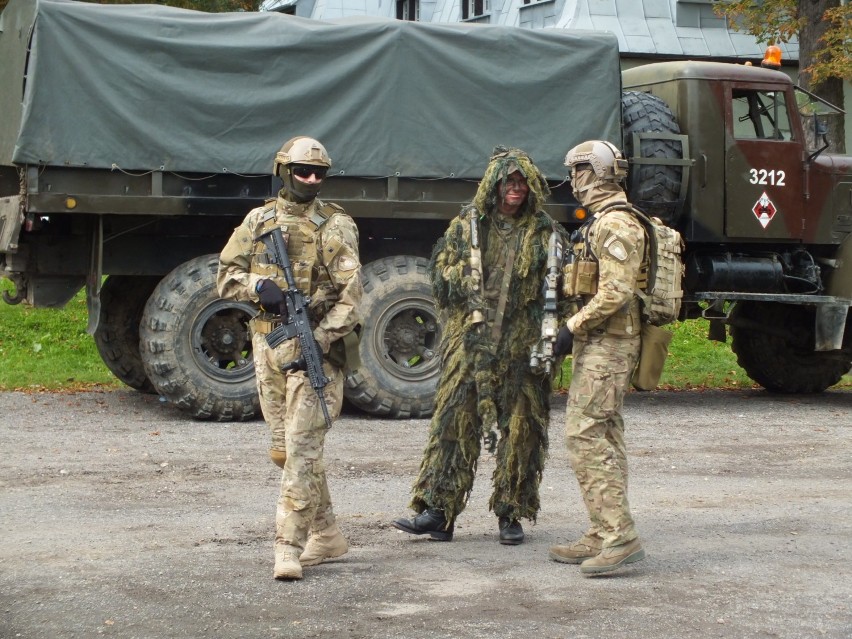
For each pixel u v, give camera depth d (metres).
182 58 12.56
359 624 6.12
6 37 13.59
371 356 13.19
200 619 6.16
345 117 13.09
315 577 6.98
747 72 14.82
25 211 12.14
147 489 9.37
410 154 13.30
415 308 13.35
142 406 13.94
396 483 9.84
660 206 14.30
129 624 6.07
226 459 10.66
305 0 37.38
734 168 14.72
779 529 8.40
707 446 11.90
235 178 12.88
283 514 6.90
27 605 6.36
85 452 10.86
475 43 13.46
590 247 7.10
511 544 7.87
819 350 15.19
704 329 22.14
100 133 12.30
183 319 12.66
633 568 7.32
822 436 12.64
